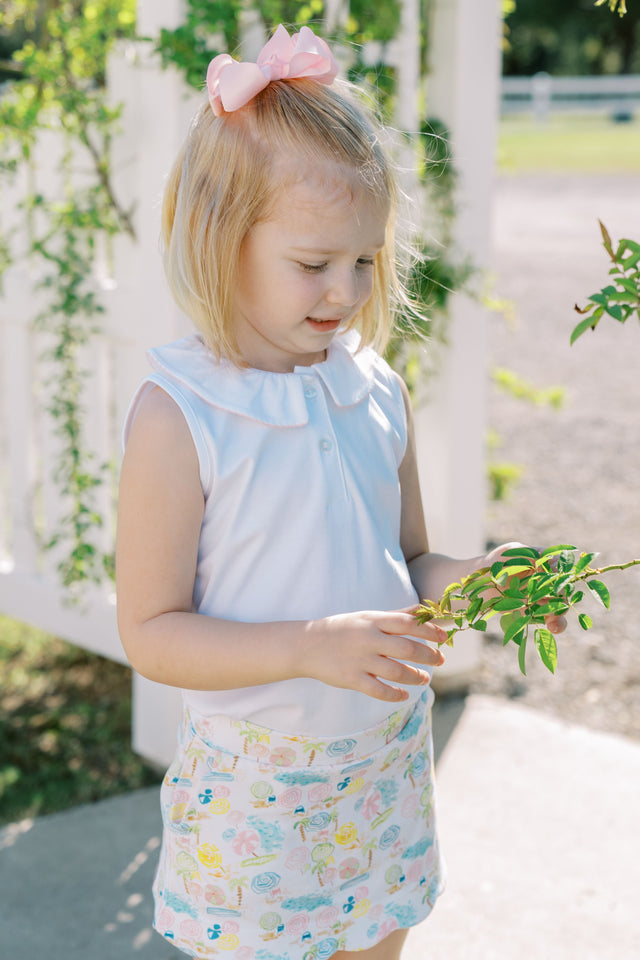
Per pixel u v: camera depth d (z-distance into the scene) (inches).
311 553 49.7
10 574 118.1
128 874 87.2
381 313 56.5
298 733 50.6
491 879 85.9
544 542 169.5
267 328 49.8
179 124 87.9
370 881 54.3
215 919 52.6
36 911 82.3
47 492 113.8
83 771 105.0
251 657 45.6
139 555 48.5
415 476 59.4
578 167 670.5
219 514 49.1
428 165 103.9
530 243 443.2
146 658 47.9
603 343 308.8
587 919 81.1
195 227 48.8
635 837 91.8
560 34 1343.5
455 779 100.9
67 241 99.3
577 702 118.0
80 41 98.3
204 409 48.8
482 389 113.6
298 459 49.7
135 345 97.8
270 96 48.5
